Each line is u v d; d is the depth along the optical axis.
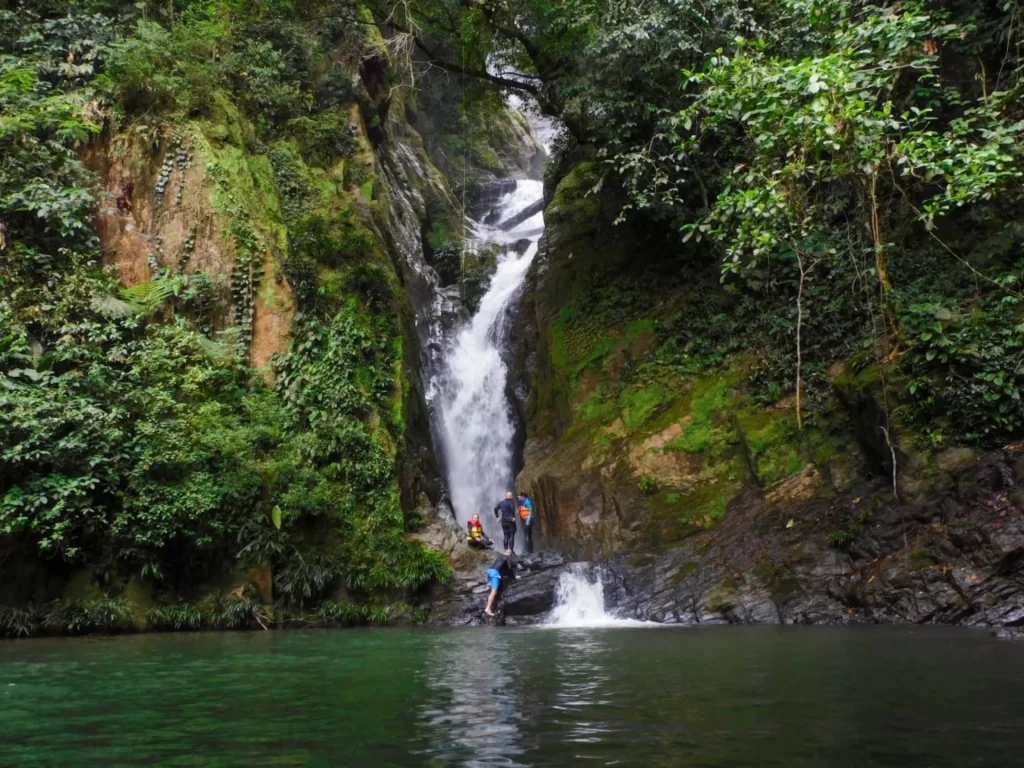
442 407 25.36
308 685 7.09
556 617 16.19
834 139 12.53
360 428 18.05
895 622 13.27
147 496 15.12
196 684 7.29
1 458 14.06
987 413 14.68
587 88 20.55
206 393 17.28
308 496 16.48
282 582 15.90
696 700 5.96
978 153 11.83
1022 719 5.12
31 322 16.17
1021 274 15.51
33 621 13.88
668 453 19.17
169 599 15.32
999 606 12.45
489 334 27.19
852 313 18.78
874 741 4.53
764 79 13.06
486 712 5.60
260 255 19.00
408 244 28.12
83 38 19.94
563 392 22.61
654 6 19.22
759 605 14.84
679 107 20.22
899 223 18.75
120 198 19.03
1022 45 16.47
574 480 19.91
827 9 15.31
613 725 5.08
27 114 17.53
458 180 39.00
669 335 21.83
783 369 19.03
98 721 5.48
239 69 22.39
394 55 28.05
